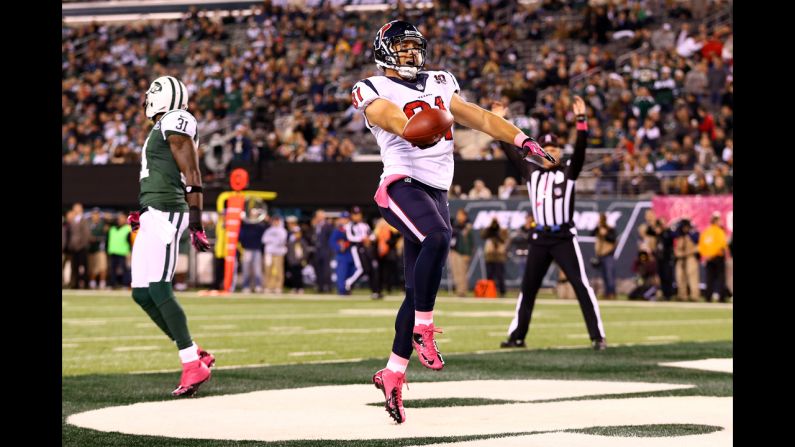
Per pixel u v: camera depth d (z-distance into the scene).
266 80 69.38
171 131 13.54
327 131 62.88
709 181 48.84
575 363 18.22
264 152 55.62
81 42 76.69
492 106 15.48
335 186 53.59
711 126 54.09
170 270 13.59
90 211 58.91
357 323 29.38
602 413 11.57
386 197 10.99
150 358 19.05
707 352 20.56
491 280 48.19
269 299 45.00
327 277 52.47
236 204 47.16
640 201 48.62
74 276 54.97
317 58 70.75
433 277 10.54
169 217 13.67
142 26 78.44
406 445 9.31
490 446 9.16
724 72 57.56
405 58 10.95
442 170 11.13
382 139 11.11
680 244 45.69
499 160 51.72
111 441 9.63
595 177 51.03
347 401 12.74
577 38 66.00
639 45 63.62
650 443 9.36
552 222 21.25
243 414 11.56
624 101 58.12
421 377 15.77
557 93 60.53
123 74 74.25
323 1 76.56
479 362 18.38
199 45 75.69
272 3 76.62
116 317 31.58
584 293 21.25
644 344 22.61
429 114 9.57
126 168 56.28
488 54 66.31
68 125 69.31
